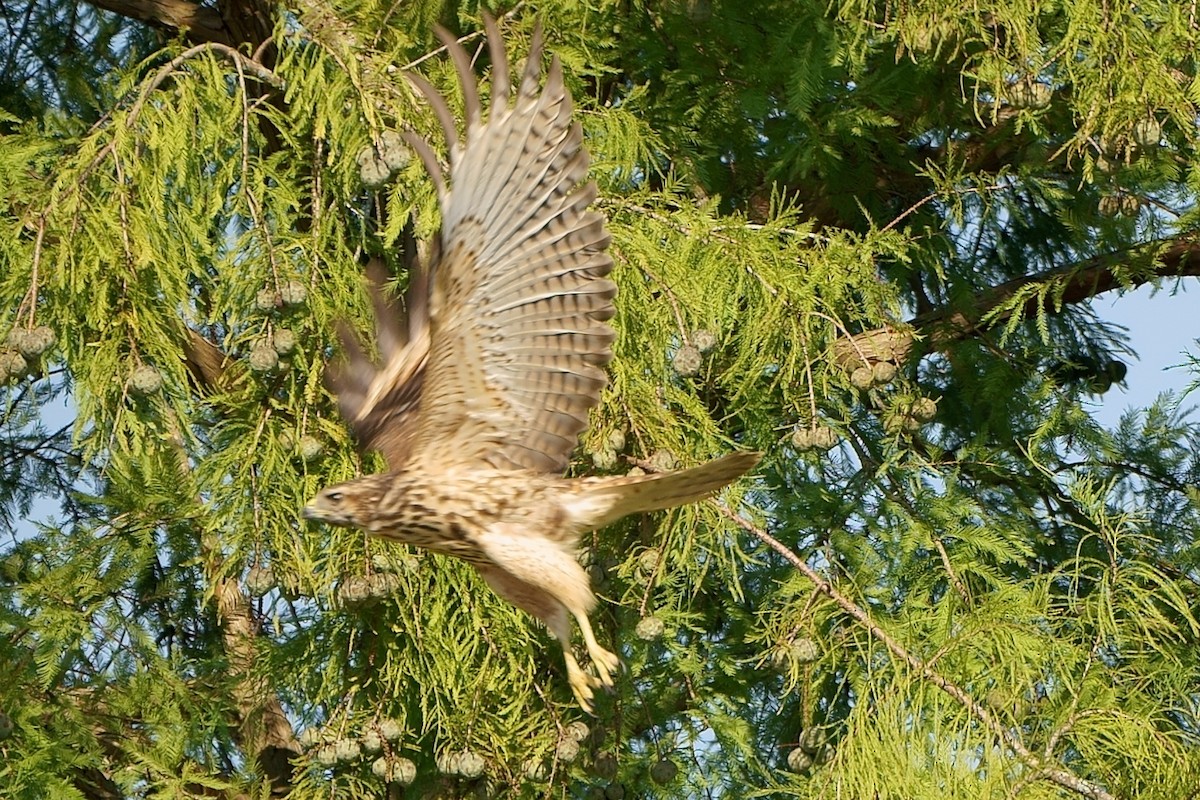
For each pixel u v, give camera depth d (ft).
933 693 35.91
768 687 44.57
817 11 41.32
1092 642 37.01
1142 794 33.42
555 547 24.70
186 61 38.58
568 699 38.70
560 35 42.42
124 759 39.86
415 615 36.09
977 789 33.76
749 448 40.63
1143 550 44.16
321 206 37.37
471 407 24.61
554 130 23.45
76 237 35.53
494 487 24.58
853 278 39.34
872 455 44.52
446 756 36.94
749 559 38.22
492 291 23.79
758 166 45.88
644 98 44.01
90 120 48.96
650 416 35.88
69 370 36.73
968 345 46.42
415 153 36.73
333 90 37.35
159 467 37.04
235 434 37.40
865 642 38.81
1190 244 45.24
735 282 37.76
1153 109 38.73
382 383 26.27
